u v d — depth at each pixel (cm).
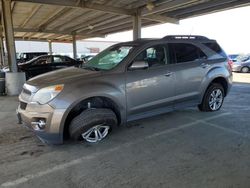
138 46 424
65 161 323
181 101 476
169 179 274
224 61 545
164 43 454
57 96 339
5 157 336
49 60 1248
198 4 1078
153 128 447
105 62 436
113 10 1136
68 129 368
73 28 1955
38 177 283
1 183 271
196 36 517
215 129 438
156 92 431
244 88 939
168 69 445
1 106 664
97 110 368
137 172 291
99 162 319
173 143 377
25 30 1884
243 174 282
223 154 335
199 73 494
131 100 404
